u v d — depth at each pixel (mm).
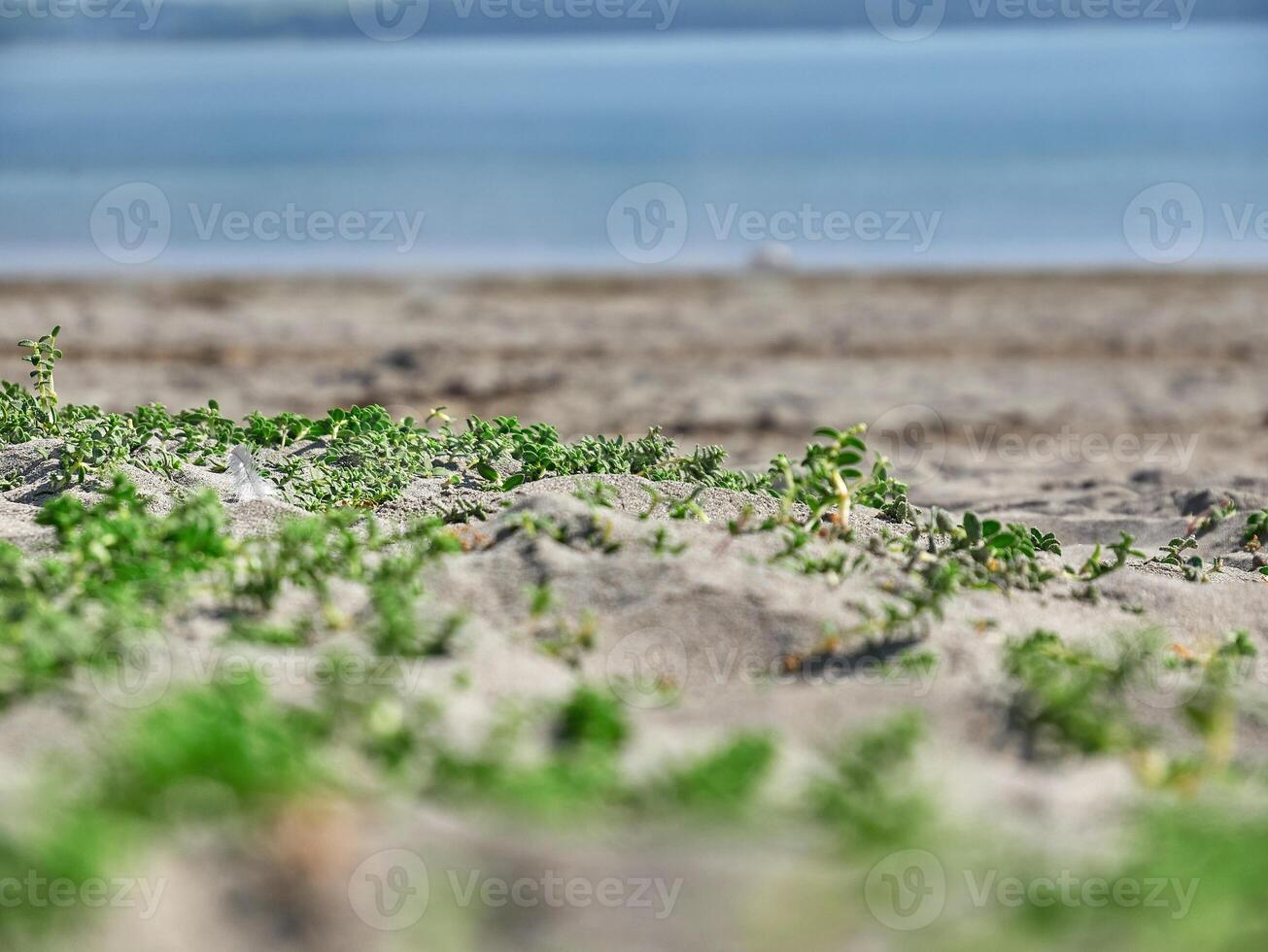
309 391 19031
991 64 62844
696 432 17391
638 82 56719
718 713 6000
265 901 3990
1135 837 4719
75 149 41219
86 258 27547
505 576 7320
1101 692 6359
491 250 28234
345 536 7523
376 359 20688
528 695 5902
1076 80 55438
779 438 17188
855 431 8625
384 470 10438
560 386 19469
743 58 68250
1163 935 3996
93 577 6672
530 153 39188
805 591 7188
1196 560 9445
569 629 6824
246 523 8977
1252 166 35656
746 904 4121
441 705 5473
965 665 6523
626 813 4691
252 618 6449
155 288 25172
